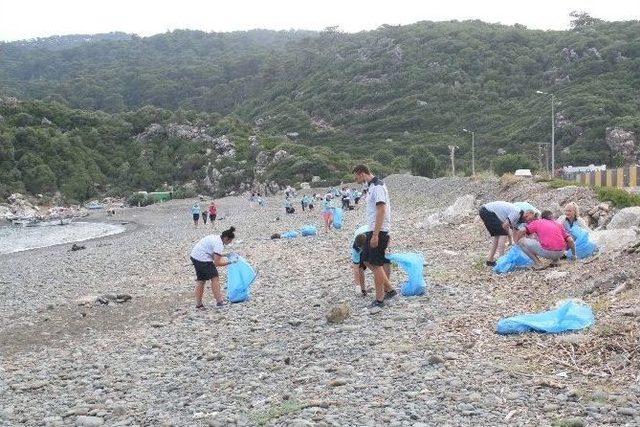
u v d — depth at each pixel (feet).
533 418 18.16
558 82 415.44
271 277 53.21
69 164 395.55
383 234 33.55
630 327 24.18
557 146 318.86
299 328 33.55
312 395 22.31
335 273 50.01
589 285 31.37
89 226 226.17
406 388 21.62
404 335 28.32
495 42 511.81
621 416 17.75
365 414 19.70
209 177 398.01
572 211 42.06
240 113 597.93
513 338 25.82
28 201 354.74
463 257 48.29
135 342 36.11
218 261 43.06
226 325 37.37
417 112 433.48
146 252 95.14
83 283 67.05
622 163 284.00
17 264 97.50
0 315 50.67
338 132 446.19
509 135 350.64
